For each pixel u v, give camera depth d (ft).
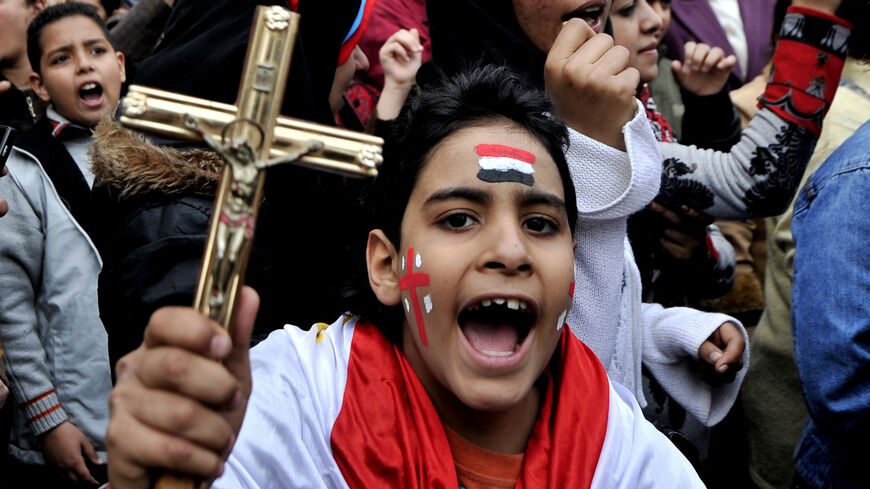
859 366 6.40
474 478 4.66
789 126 8.05
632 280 7.07
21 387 8.41
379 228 5.05
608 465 4.74
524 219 4.61
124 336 5.74
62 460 8.41
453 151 4.65
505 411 4.78
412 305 4.63
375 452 4.51
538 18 7.79
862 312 6.43
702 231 8.56
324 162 3.13
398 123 5.06
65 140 9.11
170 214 5.87
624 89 6.07
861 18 8.15
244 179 3.01
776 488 9.32
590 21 7.87
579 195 6.13
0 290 8.39
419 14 10.47
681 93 9.93
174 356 2.80
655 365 7.48
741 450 9.81
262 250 6.55
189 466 2.83
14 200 8.52
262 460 4.40
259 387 4.60
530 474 4.60
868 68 9.55
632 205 6.11
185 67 6.74
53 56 9.10
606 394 4.97
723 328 7.32
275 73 3.10
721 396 7.48
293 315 6.81
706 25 12.90
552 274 4.53
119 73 9.45
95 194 6.50
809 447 7.39
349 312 5.26
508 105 4.84
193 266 5.74
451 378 4.51
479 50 7.96
